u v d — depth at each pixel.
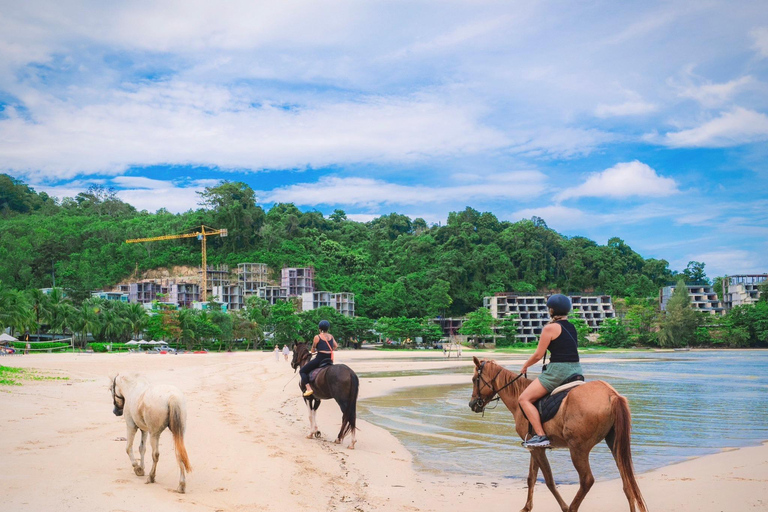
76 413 14.98
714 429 17.73
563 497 9.76
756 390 31.86
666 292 165.12
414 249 196.00
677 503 9.01
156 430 8.76
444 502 9.41
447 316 174.25
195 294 149.00
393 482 10.73
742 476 10.62
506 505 9.23
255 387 29.08
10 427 12.42
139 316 95.31
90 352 71.69
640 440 15.80
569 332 8.02
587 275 194.62
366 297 162.75
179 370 39.69
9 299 69.38
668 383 37.16
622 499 9.45
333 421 18.88
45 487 8.04
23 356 53.09
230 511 7.96
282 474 10.30
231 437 13.45
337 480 10.48
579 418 7.29
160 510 7.54
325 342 14.88
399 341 138.12
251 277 165.62
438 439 15.84
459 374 47.12
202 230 170.25
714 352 114.31
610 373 48.81
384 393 30.34
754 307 134.12
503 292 162.50
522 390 8.59
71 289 112.06
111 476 8.97
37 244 168.75
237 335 112.75
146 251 173.75
